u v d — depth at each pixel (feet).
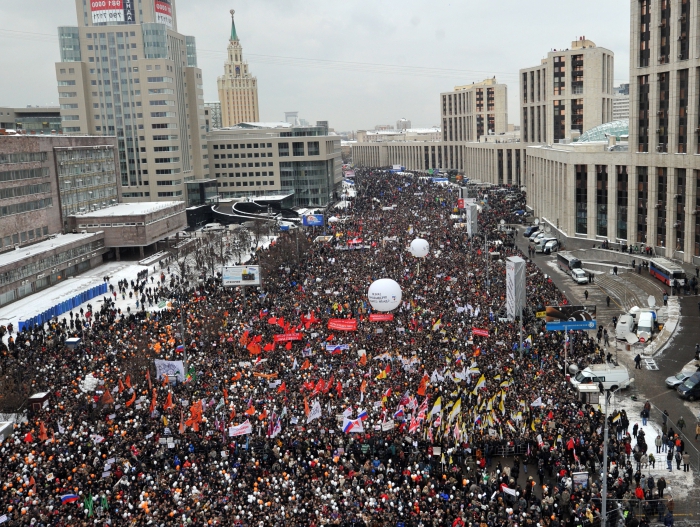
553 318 235.81
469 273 348.38
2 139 418.10
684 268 357.61
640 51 398.01
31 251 413.39
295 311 289.53
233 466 160.66
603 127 579.48
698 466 164.96
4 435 190.39
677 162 371.97
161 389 210.38
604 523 127.85
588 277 370.73
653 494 146.61
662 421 191.42
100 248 487.61
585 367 216.95
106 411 195.83
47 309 334.24
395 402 189.26
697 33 350.02
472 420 177.99
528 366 217.56
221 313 289.94
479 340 241.96
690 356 243.19
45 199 467.52
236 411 187.62
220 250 461.37
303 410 185.98
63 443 174.81
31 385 220.02
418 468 155.94
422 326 259.80
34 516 138.51
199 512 135.33
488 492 148.66
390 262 379.96
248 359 234.99
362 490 144.36
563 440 166.20
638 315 277.85
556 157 510.17
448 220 561.43
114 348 254.06
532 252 462.60
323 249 444.14
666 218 385.91
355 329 253.85
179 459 167.73
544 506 140.77
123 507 142.20
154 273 443.32
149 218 501.56
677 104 370.53
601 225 449.48
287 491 144.87
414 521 131.85
